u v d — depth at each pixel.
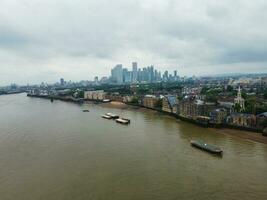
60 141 172.25
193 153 145.62
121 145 161.75
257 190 101.25
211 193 99.00
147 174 116.19
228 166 125.81
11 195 98.69
